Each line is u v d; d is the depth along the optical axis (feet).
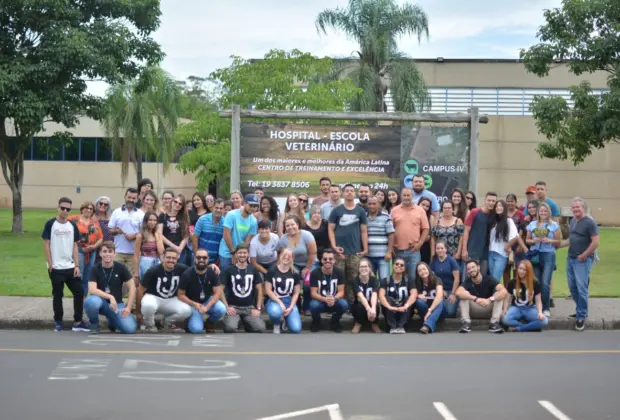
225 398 26.30
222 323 44.50
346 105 131.85
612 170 151.53
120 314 40.55
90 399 26.05
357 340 39.24
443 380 29.25
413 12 137.69
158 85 153.38
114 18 107.34
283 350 35.76
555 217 47.44
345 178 51.26
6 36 99.35
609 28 83.46
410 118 51.21
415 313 45.42
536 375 30.25
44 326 43.09
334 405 25.39
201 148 110.32
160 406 25.20
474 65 157.69
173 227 44.11
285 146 51.11
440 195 51.80
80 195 183.21
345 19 137.08
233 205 46.01
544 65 86.28
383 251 44.65
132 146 153.69
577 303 43.91
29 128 100.32
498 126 152.05
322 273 42.50
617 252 88.89
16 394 26.68
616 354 35.09
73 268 41.65
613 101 80.74
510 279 46.96
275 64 103.81
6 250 80.89
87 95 107.55
